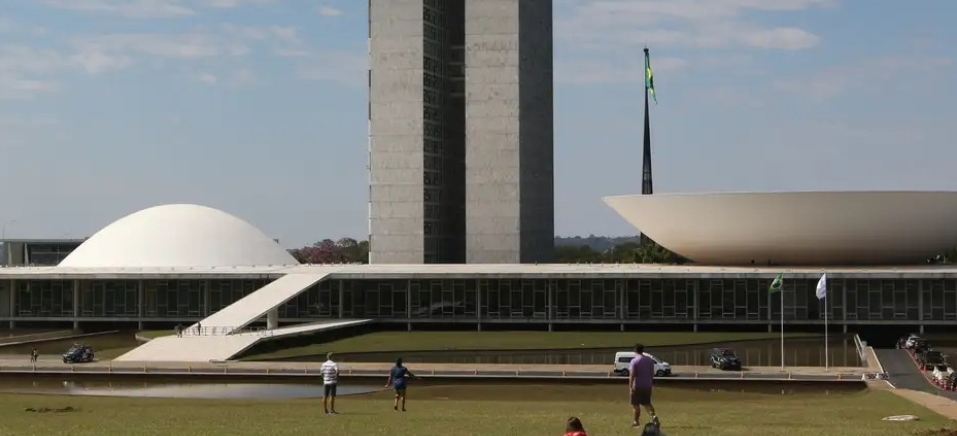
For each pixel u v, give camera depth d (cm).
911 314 11450
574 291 12119
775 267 12325
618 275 11881
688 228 12531
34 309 13138
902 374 7975
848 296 11531
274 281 12338
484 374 7669
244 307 11356
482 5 16475
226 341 9744
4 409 5500
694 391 7069
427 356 9444
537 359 9181
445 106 17412
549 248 17838
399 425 4478
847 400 6181
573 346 10194
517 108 16400
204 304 12912
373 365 8450
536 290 12200
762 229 12131
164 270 13162
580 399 6606
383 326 12438
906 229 11875
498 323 12256
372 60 16688
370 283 12500
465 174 17075
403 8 16612
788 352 9681
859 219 11819
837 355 9381
